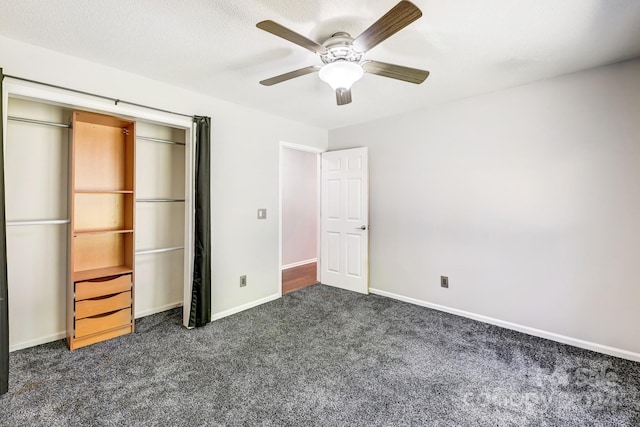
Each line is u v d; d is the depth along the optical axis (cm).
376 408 174
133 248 268
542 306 262
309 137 404
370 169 383
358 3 157
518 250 273
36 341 241
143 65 231
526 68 233
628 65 221
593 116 236
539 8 160
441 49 204
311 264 559
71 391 186
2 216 180
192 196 281
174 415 167
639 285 221
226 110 311
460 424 162
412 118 342
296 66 233
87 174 266
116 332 260
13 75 195
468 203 302
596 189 236
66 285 254
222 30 184
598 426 160
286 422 163
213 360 224
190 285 280
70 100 217
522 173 269
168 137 316
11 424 159
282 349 241
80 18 172
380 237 374
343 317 307
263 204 349
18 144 230
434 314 314
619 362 222
